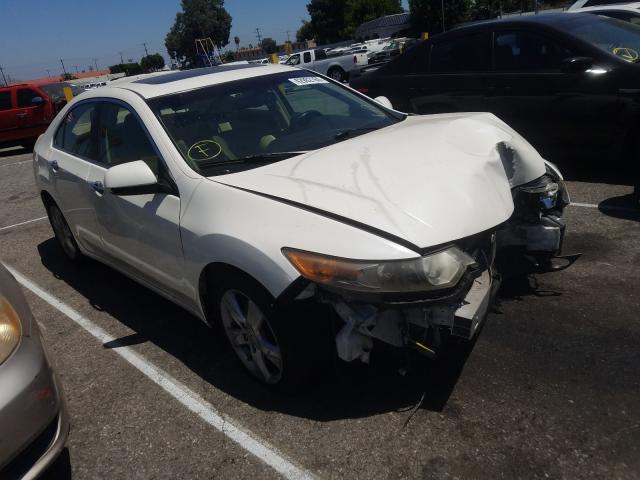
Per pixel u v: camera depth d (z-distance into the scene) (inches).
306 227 92.5
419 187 96.4
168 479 92.3
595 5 363.6
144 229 123.5
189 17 3093.0
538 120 214.7
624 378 99.6
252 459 93.4
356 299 86.6
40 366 84.8
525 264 128.1
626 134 193.3
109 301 163.2
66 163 161.5
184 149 119.7
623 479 80.0
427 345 93.6
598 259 144.9
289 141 127.3
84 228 159.8
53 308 164.2
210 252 103.0
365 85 270.1
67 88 580.1
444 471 85.3
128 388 118.5
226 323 112.0
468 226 92.4
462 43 235.3
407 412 98.2
